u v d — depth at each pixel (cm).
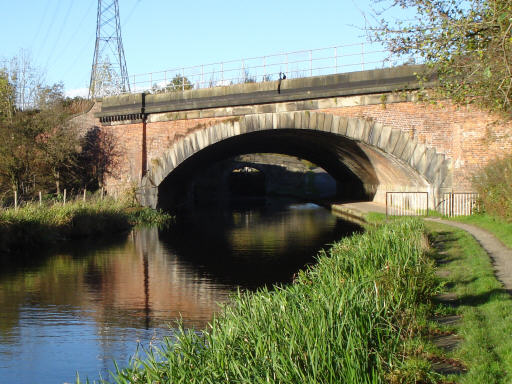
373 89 2441
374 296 765
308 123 2609
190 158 3031
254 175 6725
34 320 1104
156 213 3047
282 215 3534
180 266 1681
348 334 600
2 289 1378
